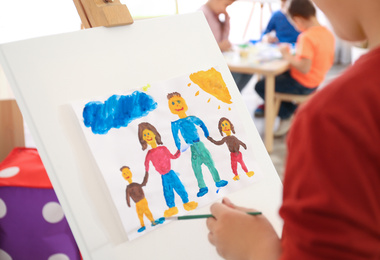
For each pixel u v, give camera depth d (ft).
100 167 2.43
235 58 8.56
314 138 1.42
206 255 2.60
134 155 2.54
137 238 2.45
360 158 1.37
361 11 1.51
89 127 2.47
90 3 2.75
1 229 3.75
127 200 2.46
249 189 2.84
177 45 2.94
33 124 2.37
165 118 2.71
